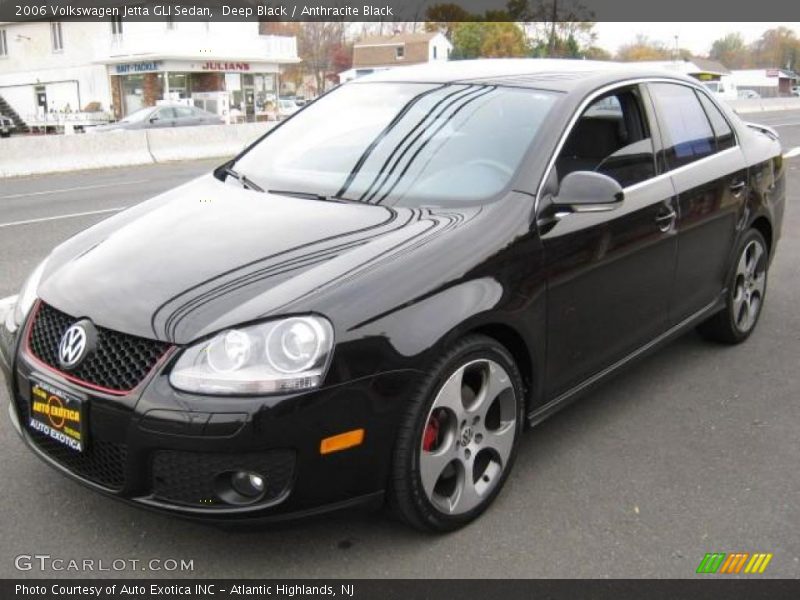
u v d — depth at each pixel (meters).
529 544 3.00
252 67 46.12
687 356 4.88
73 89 47.06
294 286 2.73
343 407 2.62
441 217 3.18
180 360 2.60
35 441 2.99
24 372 2.93
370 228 3.13
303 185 3.69
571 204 3.25
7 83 49.81
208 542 2.98
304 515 2.66
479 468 3.16
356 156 3.79
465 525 3.09
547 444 3.77
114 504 3.20
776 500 3.32
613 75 4.01
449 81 4.12
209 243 3.10
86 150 17.75
